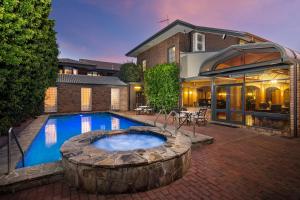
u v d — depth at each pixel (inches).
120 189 137.8
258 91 368.2
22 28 225.8
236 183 152.6
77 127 514.6
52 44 421.7
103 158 148.6
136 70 874.1
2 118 223.8
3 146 236.2
